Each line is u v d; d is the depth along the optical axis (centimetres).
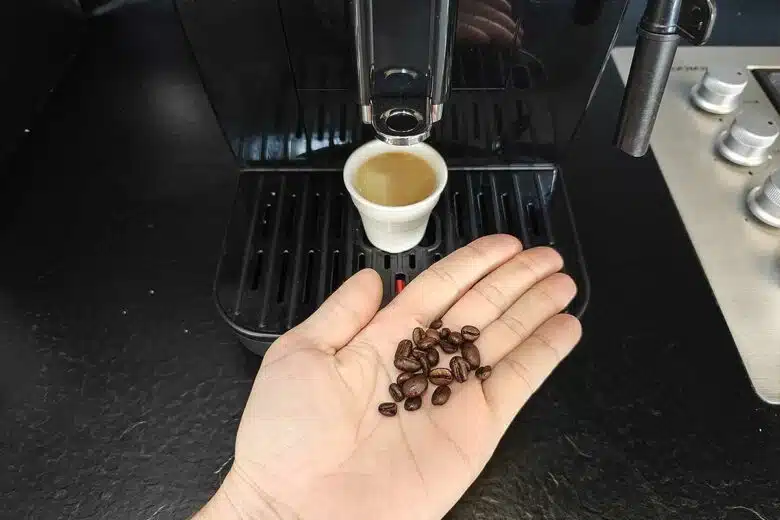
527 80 32
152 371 31
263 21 28
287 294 31
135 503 27
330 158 36
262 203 35
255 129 34
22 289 34
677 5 21
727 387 30
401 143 24
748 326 32
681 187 38
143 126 42
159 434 29
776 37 47
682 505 27
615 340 32
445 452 27
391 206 29
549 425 29
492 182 35
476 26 29
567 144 35
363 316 29
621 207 37
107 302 33
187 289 34
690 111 42
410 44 26
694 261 35
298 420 27
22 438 29
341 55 30
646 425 29
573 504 27
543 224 34
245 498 26
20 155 40
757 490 27
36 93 43
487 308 31
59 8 45
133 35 48
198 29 29
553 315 31
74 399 30
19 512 27
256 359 31
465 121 34
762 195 36
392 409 28
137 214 37
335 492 26
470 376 29
